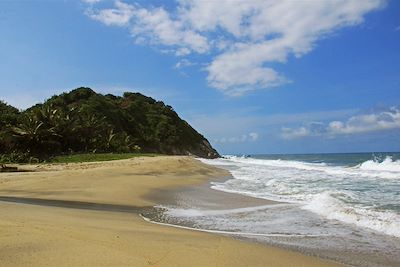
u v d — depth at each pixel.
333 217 10.39
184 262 5.80
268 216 10.84
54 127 46.91
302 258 6.61
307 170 30.28
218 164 46.06
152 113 95.56
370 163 32.44
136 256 5.81
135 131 82.38
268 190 17.20
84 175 20.64
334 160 57.72
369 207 11.58
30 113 48.38
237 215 11.12
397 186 17.09
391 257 6.77
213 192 16.89
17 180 18.50
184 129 102.75
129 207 12.66
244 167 38.00
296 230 9.02
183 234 8.19
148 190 17.06
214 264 5.86
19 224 7.34
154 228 8.85
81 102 74.19
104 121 66.25
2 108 53.62
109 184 18.03
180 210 12.12
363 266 6.26
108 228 8.15
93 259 5.44
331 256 6.82
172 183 20.27
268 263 6.20
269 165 42.34
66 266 5.07
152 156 48.88
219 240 7.69
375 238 8.13
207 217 10.85
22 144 43.28
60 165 31.08
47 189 16.16
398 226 8.89
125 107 88.88
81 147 51.44
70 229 7.33
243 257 6.45
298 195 15.06
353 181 19.77
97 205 12.80
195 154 96.31
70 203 12.97
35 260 5.21
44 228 7.12
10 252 5.45
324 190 16.19
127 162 32.91
